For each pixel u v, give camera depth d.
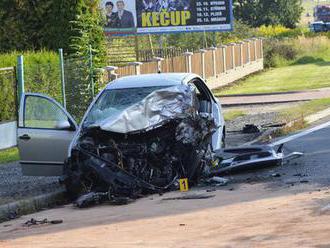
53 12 30.20
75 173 13.09
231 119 25.41
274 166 14.68
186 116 13.41
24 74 22.75
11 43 31.00
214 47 44.88
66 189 13.47
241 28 64.31
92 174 13.01
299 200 11.02
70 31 29.78
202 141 13.69
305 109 26.58
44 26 30.55
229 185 13.29
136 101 14.23
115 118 13.20
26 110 14.37
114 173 12.83
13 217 12.64
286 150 17.11
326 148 16.95
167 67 36.78
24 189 14.59
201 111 15.45
